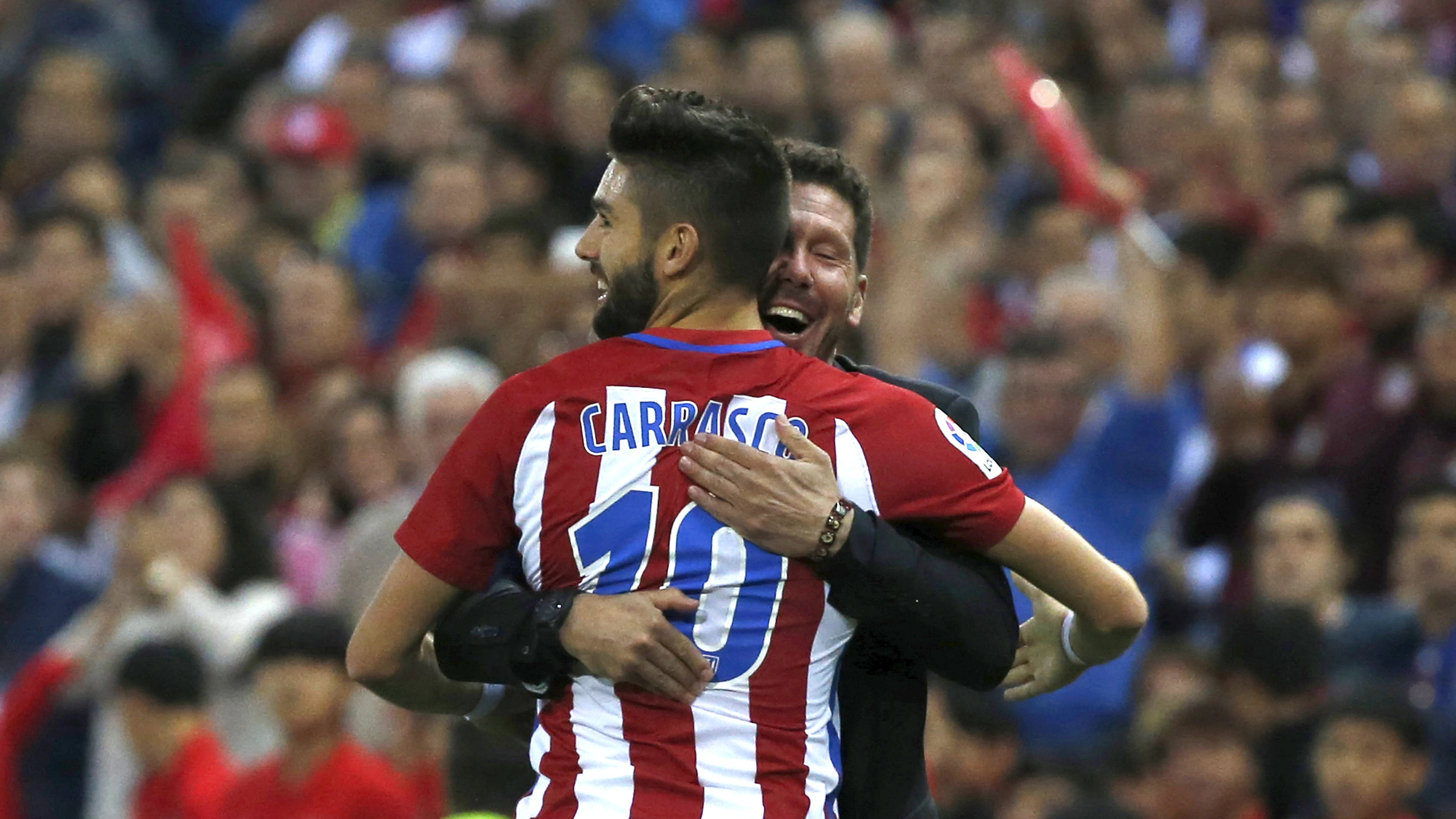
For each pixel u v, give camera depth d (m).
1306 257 24.05
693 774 9.36
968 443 9.93
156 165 40.53
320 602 23.44
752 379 9.74
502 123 34.81
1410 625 20.81
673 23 39.25
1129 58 33.78
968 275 25.75
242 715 22.52
